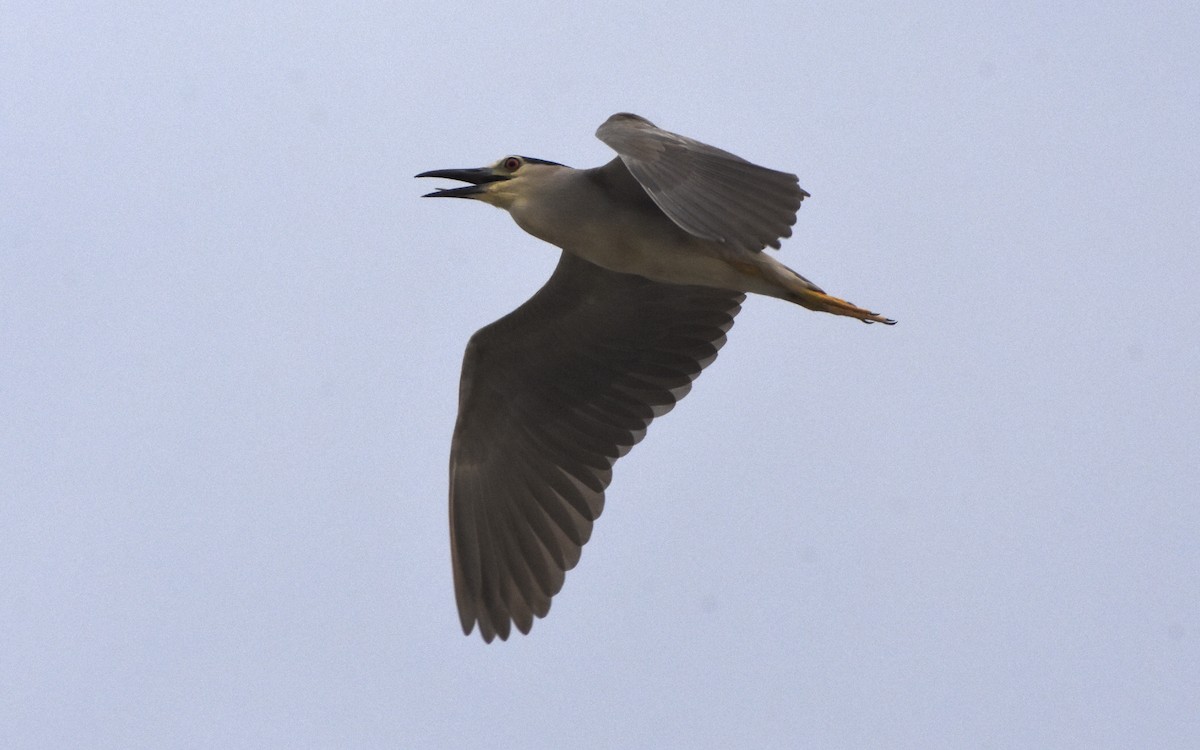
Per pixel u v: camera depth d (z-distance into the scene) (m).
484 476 13.87
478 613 13.53
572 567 13.64
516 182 12.77
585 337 13.68
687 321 13.59
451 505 13.74
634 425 13.84
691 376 13.73
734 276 12.37
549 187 12.62
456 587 13.55
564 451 13.92
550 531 13.77
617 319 13.58
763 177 10.56
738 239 10.17
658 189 10.27
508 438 13.92
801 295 12.27
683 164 10.49
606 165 12.45
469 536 13.70
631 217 12.41
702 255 12.31
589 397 13.91
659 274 12.53
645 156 10.47
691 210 10.22
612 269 12.62
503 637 13.48
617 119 11.11
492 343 13.55
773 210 10.41
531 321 13.50
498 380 13.77
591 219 12.43
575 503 13.79
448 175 12.94
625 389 13.88
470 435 13.86
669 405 13.80
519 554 13.73
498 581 13.65
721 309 13.52
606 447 13.87
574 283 13.31
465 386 13.70
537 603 13.58
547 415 13.92
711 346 13.64
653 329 13.65
